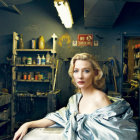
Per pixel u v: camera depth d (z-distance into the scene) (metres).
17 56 4.26
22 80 4.00
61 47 4.28
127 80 6.73
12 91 3.91
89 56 1.02
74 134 0.93
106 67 4.14
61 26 4.28
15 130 3.91
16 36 4.10
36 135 1.03
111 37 4.24
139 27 4.20
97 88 1.07
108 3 2.69
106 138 0.83
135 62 6.60
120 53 4.21
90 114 0.95
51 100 3.62
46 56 3.98
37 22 4.31
